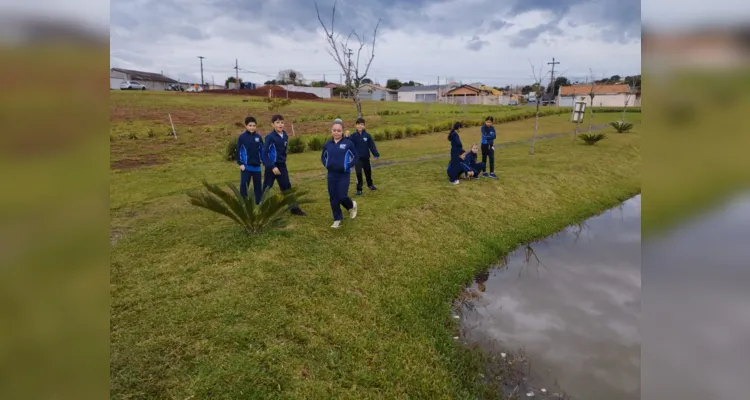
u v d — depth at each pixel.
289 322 4.06
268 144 6.37
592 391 3.85
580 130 24.84
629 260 7.16
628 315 5.27
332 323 4.23
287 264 5.15
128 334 3.67
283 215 6.85
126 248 5.55
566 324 5.05
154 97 39.19
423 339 4.36
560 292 5.92
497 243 7.50
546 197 10.21
